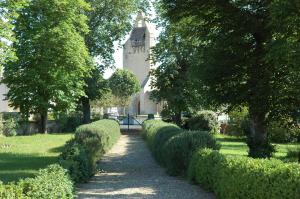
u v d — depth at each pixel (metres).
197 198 11.49
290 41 14.05
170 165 16.00
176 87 36.00
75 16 36.72
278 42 14.23
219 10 17.67
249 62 16.83
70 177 11.13
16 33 35.34
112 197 11.64
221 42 17.22
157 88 36.91
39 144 26.42
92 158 15.79
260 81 16.41
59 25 35.69
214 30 18.45
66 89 38.12
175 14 19.03
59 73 36.69
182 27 20.31
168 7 19.02
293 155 19.81
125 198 11.49
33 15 35.97
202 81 17.98
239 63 17.14
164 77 36.19
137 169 18.27
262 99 16.72
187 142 15.44
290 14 13.86
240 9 17.34
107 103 77.00
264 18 16.78
